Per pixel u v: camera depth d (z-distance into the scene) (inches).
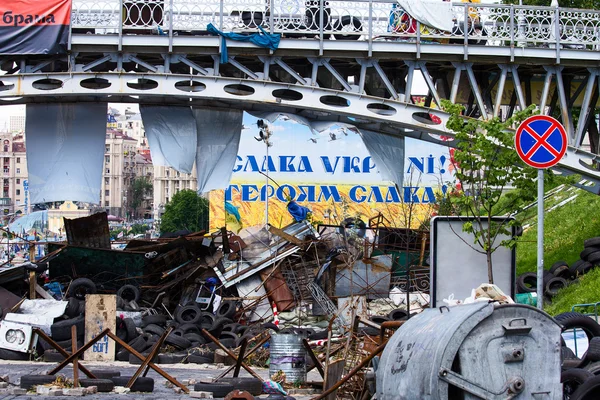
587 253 1261.1
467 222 746.8
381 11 1253.7
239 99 1243.2
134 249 1251.8
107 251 1228.5
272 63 1255.5
